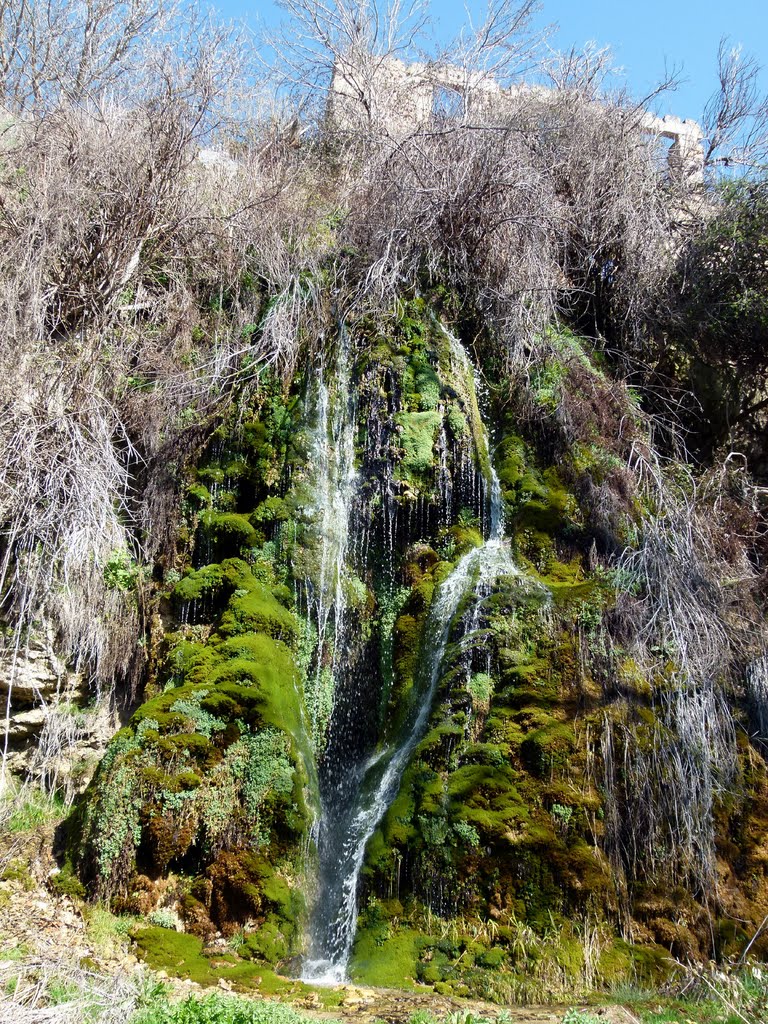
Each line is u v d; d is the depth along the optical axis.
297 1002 6.02
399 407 9.73
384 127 13.62
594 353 11.20
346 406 9.89
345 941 7.10
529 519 9.18
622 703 7.63
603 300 11.85
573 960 6.59
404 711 8.41
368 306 10.42
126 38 13.55
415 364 9.97
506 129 11.55
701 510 9.50
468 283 11.06
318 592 8.97
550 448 9.73
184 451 9.62
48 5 13.45
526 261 10.78
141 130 11.54
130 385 9.93
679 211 12.86
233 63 13.58
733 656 8.34
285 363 10.10
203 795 7.22
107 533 8.55
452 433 9.66
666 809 7.26
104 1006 5.05
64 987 5.33
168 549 9.21
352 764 8.52
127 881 6.88
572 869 6.93
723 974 6.45
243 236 11.02
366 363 9.98
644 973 6.60
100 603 8.57
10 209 10.39
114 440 9.62
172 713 7.55
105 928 6.49
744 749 7.83
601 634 7.99
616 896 6.91
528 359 10.25
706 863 7.14
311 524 9.23
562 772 7.32
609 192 11.91
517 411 10.02
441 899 6.99
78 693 8.43
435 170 11.44
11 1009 4.80
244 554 9.03
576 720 7.55
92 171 10.69
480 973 6.52
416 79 16.09
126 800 7.07
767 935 7.03
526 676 7.79
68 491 8.41
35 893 6.83
